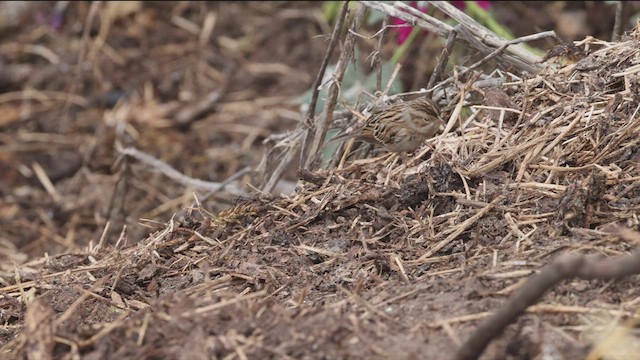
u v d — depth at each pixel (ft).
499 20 54.03
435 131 32.89
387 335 23.73
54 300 29.76
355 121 36.40
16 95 58.03
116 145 53.78
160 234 32.40
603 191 28.12
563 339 22.76
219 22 61.52
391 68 43.21
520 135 31.37
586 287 24.58
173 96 57.57
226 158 52.80
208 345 23.91
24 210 50.14
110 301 29.04
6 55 59.98
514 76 34.47
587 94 32.30
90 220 48.96
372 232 29.94
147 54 60.03
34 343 24.95
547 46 52.03
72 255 33.99
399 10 38.04
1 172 52.95
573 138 30.60
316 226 30.89
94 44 59.72
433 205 30.04
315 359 23.17
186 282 29.48
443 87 35.68
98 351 24.50
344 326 24.03
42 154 54.24
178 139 54.49
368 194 30.91
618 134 30.01
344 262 28.81
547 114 31.91
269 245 30.32
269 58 59.26
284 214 31.78
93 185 51.55
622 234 26.17
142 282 30.07
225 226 31.73
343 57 37.11
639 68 32.22
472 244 27.89
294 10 61.31
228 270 29.19
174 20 61.77
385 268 27.99
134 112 56.39
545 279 20.52
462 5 45.21
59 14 61.16
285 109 55.57
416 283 26.55
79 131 55.62
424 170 31.55
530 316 23.65
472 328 23.62
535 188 29.30
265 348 23.68
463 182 30.32
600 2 53.42
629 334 22.77
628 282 24.61
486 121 32.86
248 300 25.94
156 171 47.44
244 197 33.19
